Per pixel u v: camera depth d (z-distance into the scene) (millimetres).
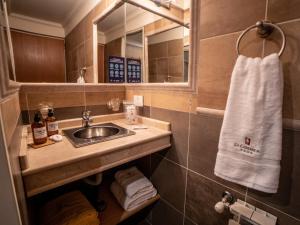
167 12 1125
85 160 774
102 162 832
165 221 1273
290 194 646
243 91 662
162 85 1132
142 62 1340
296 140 611
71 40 1278
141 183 1229
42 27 1155
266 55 649
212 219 957
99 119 1384
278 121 595
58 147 849
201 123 930
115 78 1504
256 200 752
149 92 1261
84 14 1311
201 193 989
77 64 1314
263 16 640
